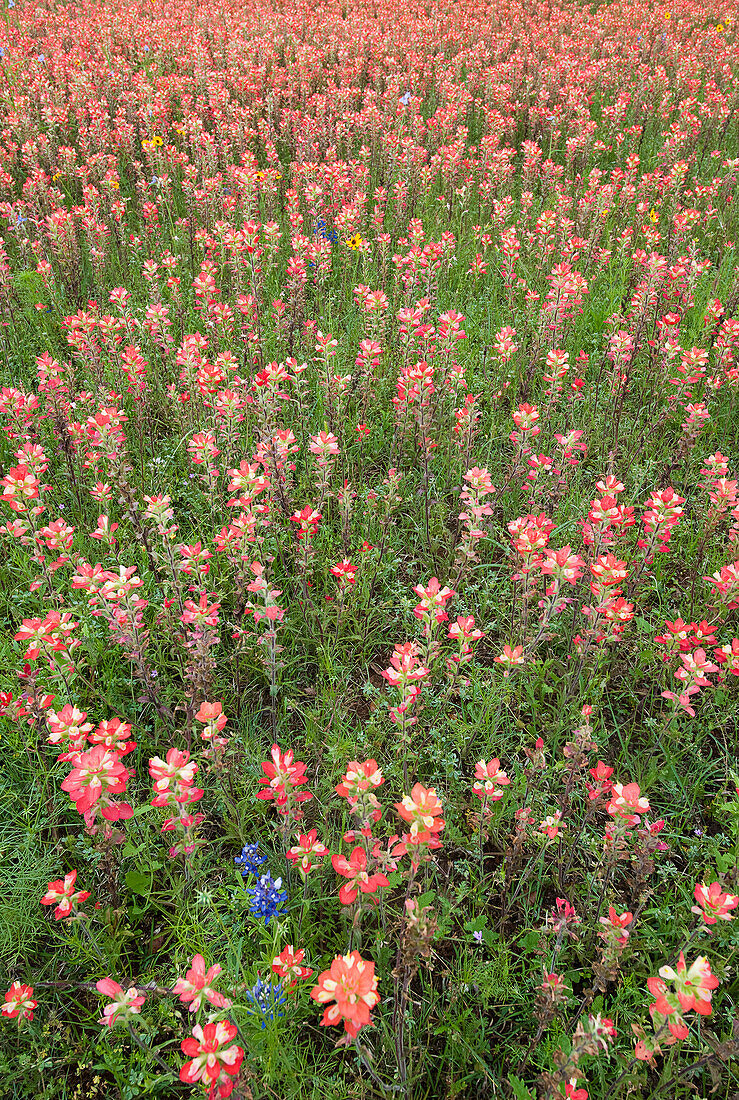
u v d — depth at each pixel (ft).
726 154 36.55
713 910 7.48
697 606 14.85
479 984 9.29
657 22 55.62
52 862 10.52
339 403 17.74
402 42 49.29
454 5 61.11
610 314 23.34
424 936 7.04
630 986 9.20
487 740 12.44
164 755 11.88
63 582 14.37
